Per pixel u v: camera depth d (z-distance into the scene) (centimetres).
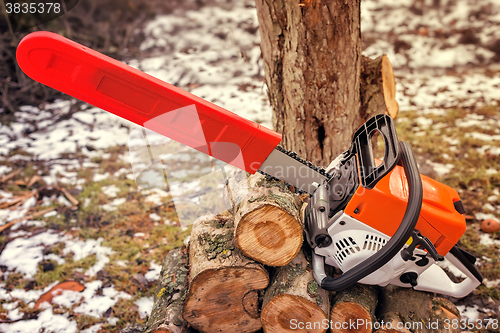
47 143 391
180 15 677
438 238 151
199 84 502
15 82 468
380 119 153
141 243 271
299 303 156
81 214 296
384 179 148
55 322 211
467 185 306
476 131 374
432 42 562
